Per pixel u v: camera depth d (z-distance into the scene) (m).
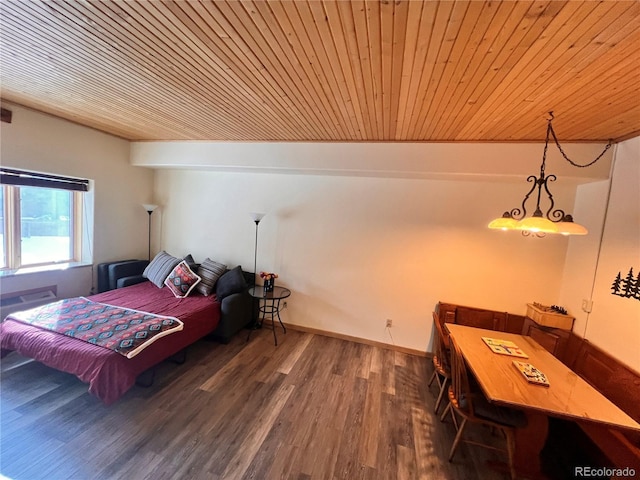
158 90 2.14
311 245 3.91
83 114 2.99
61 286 3.46
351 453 2.00
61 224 3.66
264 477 1.76
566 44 1.27
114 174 3.92
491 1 1.06
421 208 3.49
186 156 3.79
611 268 2.43
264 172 3.93
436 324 2.68
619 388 2.09
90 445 1.89
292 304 4.03
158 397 2.42
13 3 1.26
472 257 3.37
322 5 1.15
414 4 1.11
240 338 3.67
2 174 2.87
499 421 1.91
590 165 2.55
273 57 1.56
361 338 3.79
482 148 2.79
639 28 1.13
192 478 1.71
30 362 2.73
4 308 2.95
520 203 3.20
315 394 2.62
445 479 1.85
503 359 2.17
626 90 1.63
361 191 3.68
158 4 1.20
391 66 1.56
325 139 3.16
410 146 2.97
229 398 2.47
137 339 2.35
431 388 2.85
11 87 2.34
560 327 2.88
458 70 1.55
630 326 2.16
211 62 1.66
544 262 3.17
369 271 3.71
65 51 1.67
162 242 4.56
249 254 4.19
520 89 1.71
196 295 3.67
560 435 2.25
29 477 1.65
